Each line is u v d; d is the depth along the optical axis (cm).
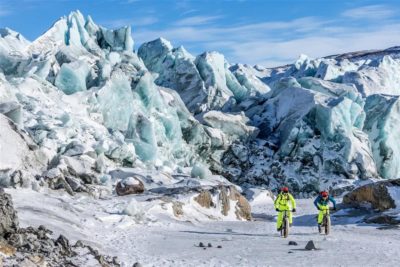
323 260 1492
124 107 6531
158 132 6538
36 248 1209
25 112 5044
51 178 3028
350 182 6444
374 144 7238
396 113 7344
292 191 6775
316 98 7325
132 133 6022
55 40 7756
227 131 7369
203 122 7381
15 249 1137
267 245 1812
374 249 1722
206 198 3275
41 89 5822
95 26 8650
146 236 1980
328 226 2184
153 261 1430
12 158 3081
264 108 8025
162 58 9006
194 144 7106
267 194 4994
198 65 8788
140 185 3562
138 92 6850
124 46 8531
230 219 3325
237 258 1521
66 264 1177
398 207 3177
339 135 6769
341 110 6881
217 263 1434
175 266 1370
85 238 1672
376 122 7356
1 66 6725
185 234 2131
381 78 9394
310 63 10288
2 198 1203
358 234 2303
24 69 6619
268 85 10506
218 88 8388
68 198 2811
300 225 2983
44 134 4591
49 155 3566
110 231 2041
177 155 6906
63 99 5953
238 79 9469
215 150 7206
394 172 7162
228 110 8244
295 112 7425
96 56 7794
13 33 7875
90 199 2953
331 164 6662
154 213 2736
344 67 9994
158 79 8781
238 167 7206
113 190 3741
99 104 6225
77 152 4419
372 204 3334
